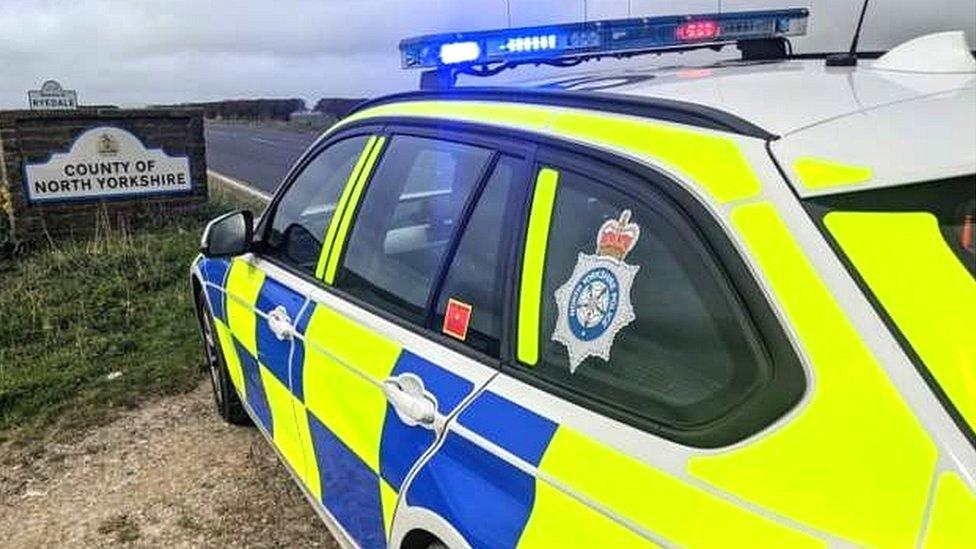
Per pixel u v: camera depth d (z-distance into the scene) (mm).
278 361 3215
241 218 3637
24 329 6609
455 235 2324
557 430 1770
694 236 1632
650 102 1884
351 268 2848
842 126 1619
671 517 1486
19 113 9922
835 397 1371
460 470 1971
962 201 1445
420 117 2713
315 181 3385
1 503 4043
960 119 1578
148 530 3719
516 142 2189
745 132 1664
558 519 1684
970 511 1212
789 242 1487
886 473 1287
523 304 2006
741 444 1454
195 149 11352
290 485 4012
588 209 1893
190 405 5059
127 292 7551
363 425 2461
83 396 5297
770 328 1479
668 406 1611
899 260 1403
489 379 2016
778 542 1338
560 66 2975
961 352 1325
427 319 2336
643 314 1719
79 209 10492
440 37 2828
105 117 10516
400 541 2273
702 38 2953
